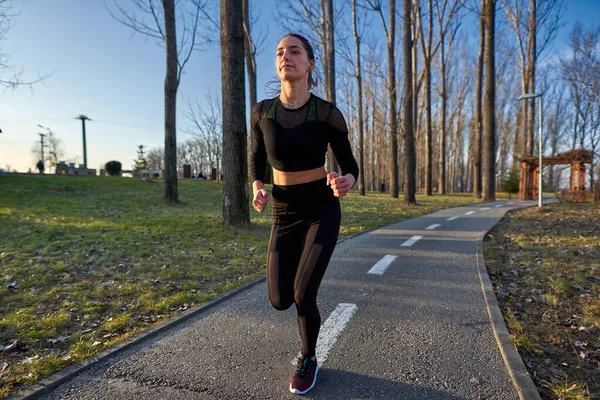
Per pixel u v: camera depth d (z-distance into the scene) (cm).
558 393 214
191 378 236
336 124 215
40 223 879
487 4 2095
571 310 355
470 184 6259
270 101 227
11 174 2095
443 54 3031
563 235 788
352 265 539
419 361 255
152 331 306
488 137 2194
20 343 291
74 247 629
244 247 681
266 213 1259
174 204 1427
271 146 217
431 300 382
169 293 418
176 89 1416
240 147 847
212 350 276
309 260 212
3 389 223
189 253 619
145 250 623
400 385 226
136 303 382
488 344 279
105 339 299
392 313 346
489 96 2162
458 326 314
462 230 907
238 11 806
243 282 455
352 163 226
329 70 1914
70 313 355
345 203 1788
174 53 1370
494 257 605
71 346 289
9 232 755
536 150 3594
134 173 3812
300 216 224
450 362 253
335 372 242
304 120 211
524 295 405
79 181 2000
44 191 1611
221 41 820
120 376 240
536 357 263
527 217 1195
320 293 408
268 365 253
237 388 224
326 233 217
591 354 267
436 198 2450
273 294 213
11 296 399
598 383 230
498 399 211
